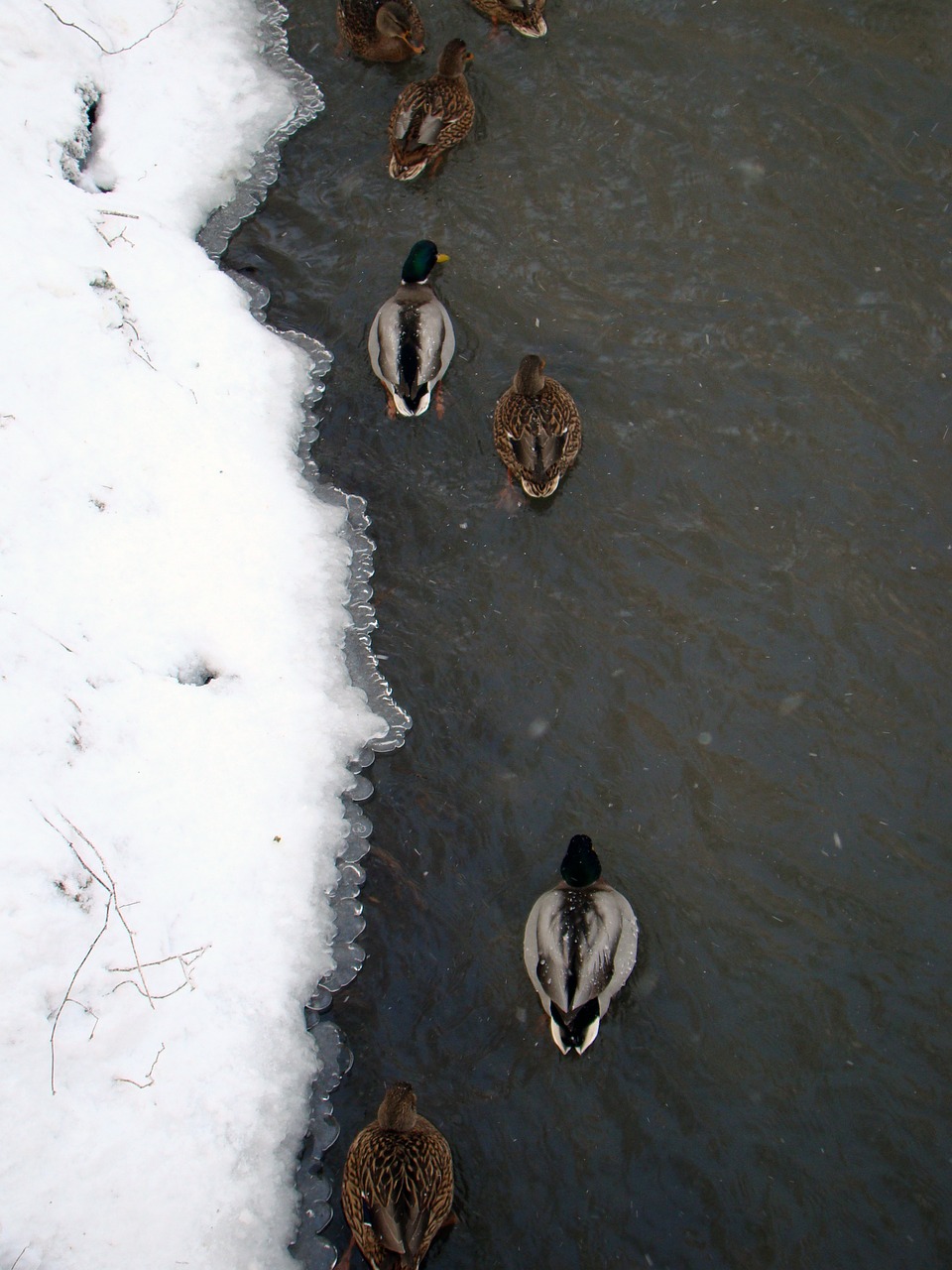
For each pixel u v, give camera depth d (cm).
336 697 374
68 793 340
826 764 370
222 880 344
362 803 367
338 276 435
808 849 362
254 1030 333
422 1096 340
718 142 446
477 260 434
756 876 359
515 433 394
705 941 353
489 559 396
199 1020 331
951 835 362
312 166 451
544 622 387
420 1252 315
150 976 331
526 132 452
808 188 438
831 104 449
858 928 354
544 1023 346
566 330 423
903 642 382
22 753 340
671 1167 334
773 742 373
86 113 434
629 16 467
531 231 437
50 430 373
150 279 409
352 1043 344
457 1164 335
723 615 386
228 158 448
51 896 331
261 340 419
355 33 459
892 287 424
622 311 425
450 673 381
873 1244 327
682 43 461
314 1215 326
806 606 387
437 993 349
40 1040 321
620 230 436
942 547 392
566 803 367
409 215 442
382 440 412
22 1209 310
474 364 420
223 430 397
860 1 462
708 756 371
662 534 396
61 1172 314
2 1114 314
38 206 400
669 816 366
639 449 407
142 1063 324
